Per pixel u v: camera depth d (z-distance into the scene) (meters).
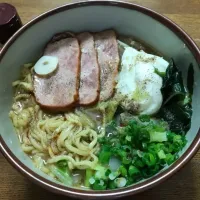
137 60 0.24
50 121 0.24
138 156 0.20
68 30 0.26
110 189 0.19
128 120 0.23
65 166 0.22
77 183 0.22
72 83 0.24
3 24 0.25
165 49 0.25
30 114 0.24
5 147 0.19
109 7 0.24
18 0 0.29
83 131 0.23
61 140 0.23
